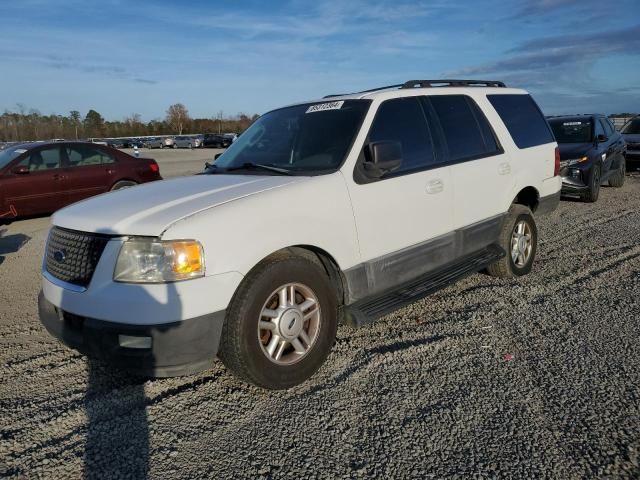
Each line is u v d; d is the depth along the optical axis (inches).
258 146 166.1
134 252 109.0
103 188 395.5
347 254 137.1
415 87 174.4
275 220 120.5
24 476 97.7
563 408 112.4
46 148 374.6
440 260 167.3
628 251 239.1
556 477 91.4
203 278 108.9
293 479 94.2
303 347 128.6
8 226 364.5
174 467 98.9
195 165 991.0
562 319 161.5
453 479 92.1
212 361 114.1
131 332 106.9
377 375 131.0
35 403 124.1
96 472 98.1
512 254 203.3
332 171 138.2
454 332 155.7
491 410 113.1
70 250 121.1
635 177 557.9
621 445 98.9
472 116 189.0
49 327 124.2
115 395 126.3
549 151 220.7
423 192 157.5
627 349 138.7
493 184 186.7
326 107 162.2
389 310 143.7
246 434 108.5
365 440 104.7
